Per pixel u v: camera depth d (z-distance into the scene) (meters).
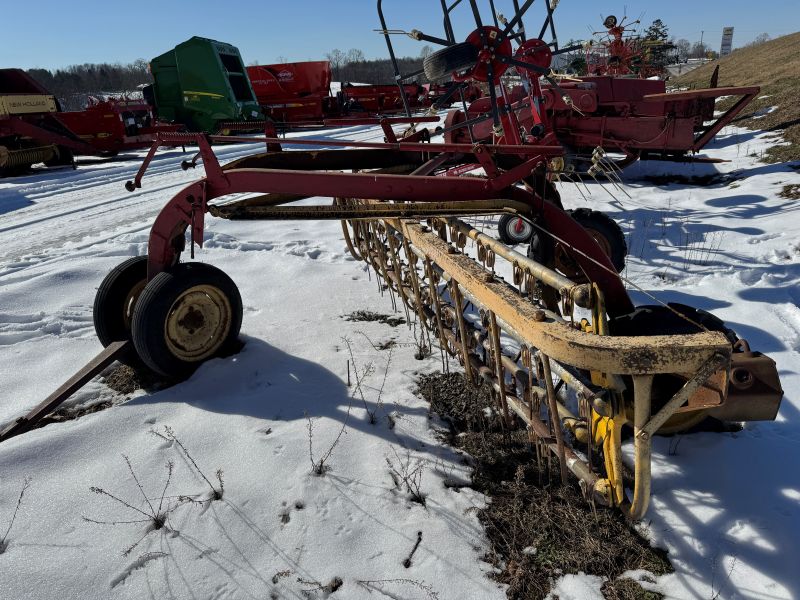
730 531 2.22
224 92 16.16
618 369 1.85
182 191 3.31
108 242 7.07
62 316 4.70
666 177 9.62
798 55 23.08
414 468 2.68
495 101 3.27
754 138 11.41
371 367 3.65
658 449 2.74
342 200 4.78
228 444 2.87
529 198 3.33
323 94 21.95
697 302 4.55
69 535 2.30
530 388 2.50
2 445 2.86
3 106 13.93
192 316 3.54
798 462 2.60
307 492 2.51
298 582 2.09
